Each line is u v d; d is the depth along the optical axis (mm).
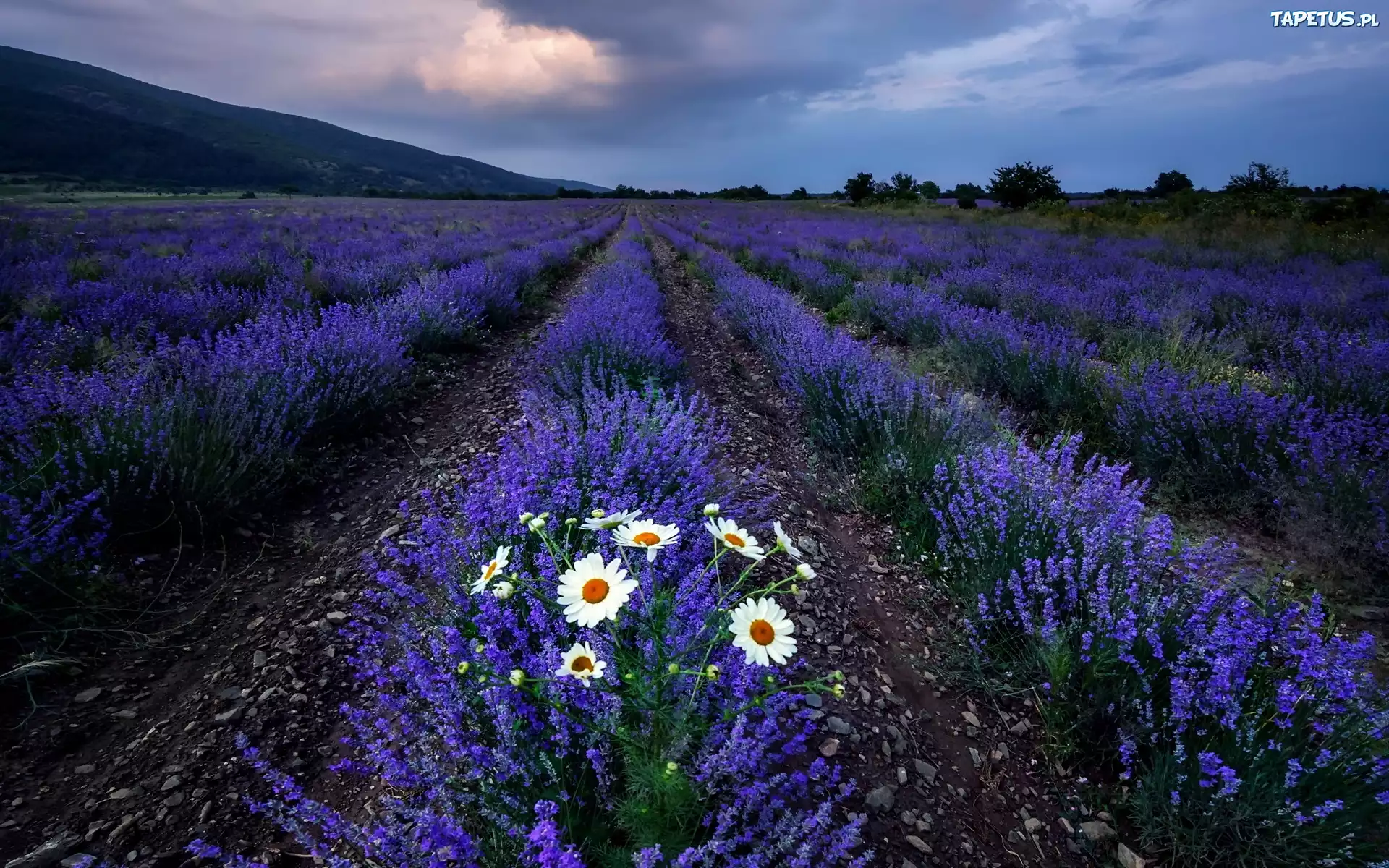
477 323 9398
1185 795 2328
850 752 2582
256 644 3107
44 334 6078
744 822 1882
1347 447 4496
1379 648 3199
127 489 3734
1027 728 2842
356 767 2340
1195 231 19453
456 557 2875
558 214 39969
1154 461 5043
